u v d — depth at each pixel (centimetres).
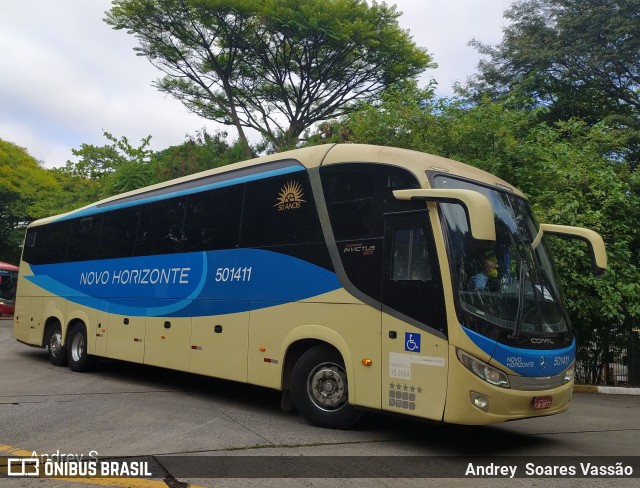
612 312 1143
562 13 1934
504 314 615
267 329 787
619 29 1775
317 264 735
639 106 1945
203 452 603
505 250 659
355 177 719
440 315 606
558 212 1133
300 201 778
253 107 2498
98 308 1156
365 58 2294
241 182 878
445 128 1232
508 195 726
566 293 1159
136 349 1032
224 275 869
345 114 2348
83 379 1105
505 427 794
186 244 957
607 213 1255
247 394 975
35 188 3359
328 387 716
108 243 1162
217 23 2195
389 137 1266
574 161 1273
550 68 1973
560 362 648
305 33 2142
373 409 652
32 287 1407
